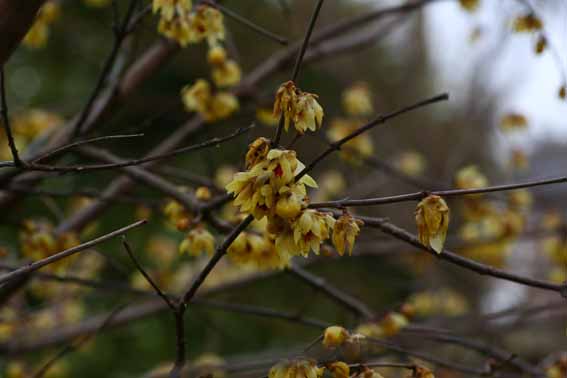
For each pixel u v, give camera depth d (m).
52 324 3.51
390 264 5.00
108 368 5.57
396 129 7.23
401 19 3.53
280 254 1.26
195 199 2.12
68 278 2.26
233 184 1.23
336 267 5.78
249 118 4.29
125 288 2.33
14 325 3.14
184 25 1.92
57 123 3.24
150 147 6.41
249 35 6.83
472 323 3.66
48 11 2.51
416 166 4.50
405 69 7.81
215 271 3.84
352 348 1.53
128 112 5.74
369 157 3.12
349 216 1.29
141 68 2.73
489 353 2.29
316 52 3.26
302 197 1.24
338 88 6.77
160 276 3.46
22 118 3.34
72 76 6.73
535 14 2.30
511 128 3.54
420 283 4.22
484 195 3.11
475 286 5.18
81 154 2.41
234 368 2.54
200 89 2.58
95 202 2.88
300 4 6.98
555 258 3.30
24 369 3.29
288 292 6.32
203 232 1.92
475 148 6.59
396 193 6.07
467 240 3.40
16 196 2.61
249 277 3.21
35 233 2.27
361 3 7.43
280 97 1.28
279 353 3.84
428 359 1.94
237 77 2.60
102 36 6.61
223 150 5.82
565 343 5.75
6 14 1.44
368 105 3.30
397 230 1.51
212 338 5.23
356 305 2.32
